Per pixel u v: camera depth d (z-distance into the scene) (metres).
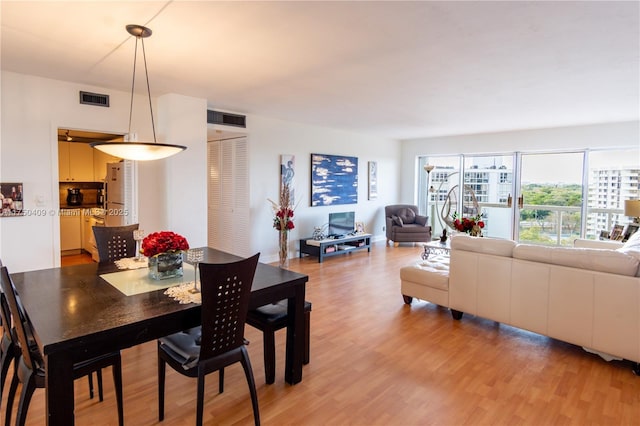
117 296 2.08
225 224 6.38
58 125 3.89
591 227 6.68
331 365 2.80
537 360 2.90
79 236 6.43
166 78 3.76
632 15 2.28
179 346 2.10
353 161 7.57
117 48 2.92
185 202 4.59
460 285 3.62
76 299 2.03
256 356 2.94
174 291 2.17
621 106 4.88
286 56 3.07
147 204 4.67
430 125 6.59
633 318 2.65
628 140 6.06
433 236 8.65
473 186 7.97
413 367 2.78
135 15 2.33
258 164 5.90
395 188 8.79
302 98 4.60
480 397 2.40
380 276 5.39
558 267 3.00
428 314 3.88
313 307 4.07
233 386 2.51
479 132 7.45
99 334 1.62
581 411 2.25
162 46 2.86
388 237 7.91
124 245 3.26
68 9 2.26
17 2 2.17
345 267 5.94
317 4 2.17
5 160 3.61
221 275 1.89
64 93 3.92
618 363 2.85
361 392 2.45
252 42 2.77
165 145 2.38
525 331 3.45
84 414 2.18
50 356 1.55
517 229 7.43
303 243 6.50
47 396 1.55
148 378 2.60
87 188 6.68
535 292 3.12
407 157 8.77
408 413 2.23
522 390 2.48
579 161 6.73
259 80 3.79
